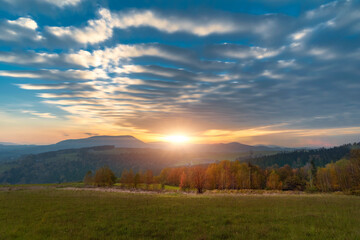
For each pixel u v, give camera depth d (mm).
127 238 10141
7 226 12438
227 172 83438
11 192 32812
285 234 10328
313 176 87562
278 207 17453
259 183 87188
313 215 14164
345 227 11336
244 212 15422
